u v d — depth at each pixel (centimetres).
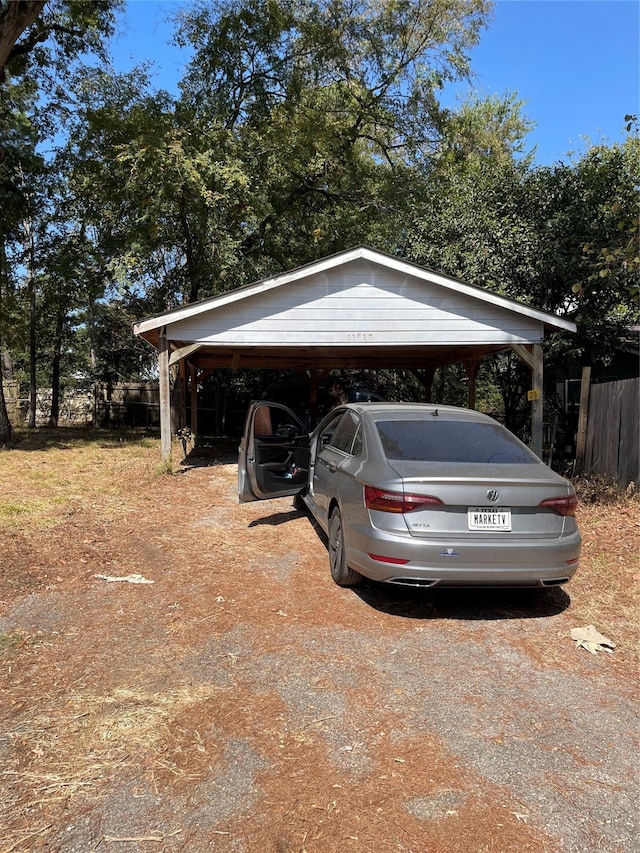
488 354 1255
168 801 245
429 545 407
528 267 1158
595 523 701
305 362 1584
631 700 336
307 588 502
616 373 1334
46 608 447
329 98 1764
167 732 293
